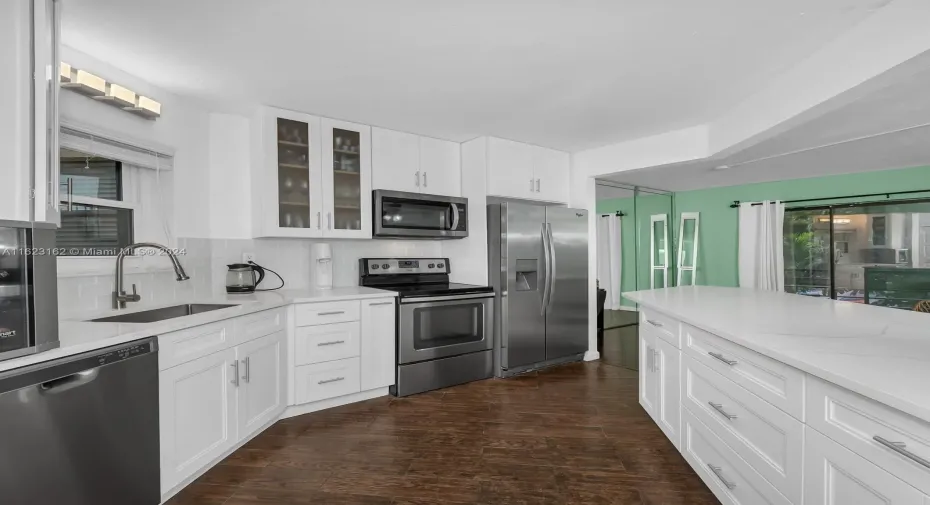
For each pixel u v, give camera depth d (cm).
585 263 417
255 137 300
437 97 280
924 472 84
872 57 182
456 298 347
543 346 388
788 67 234
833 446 110
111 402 152
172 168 269
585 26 192
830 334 153
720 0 171
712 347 179
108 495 151
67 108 203
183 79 248
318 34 199
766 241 541
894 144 350
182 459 188
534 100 284
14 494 122
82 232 222
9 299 124
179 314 252
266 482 203
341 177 327
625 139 380
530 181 397
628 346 484
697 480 203
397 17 185
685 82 254
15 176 129
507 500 188
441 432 258
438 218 369
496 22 189
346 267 364
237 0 170
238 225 308
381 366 317
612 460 223
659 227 575
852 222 491
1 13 127
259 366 247
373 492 195
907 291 460
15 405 122
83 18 182
